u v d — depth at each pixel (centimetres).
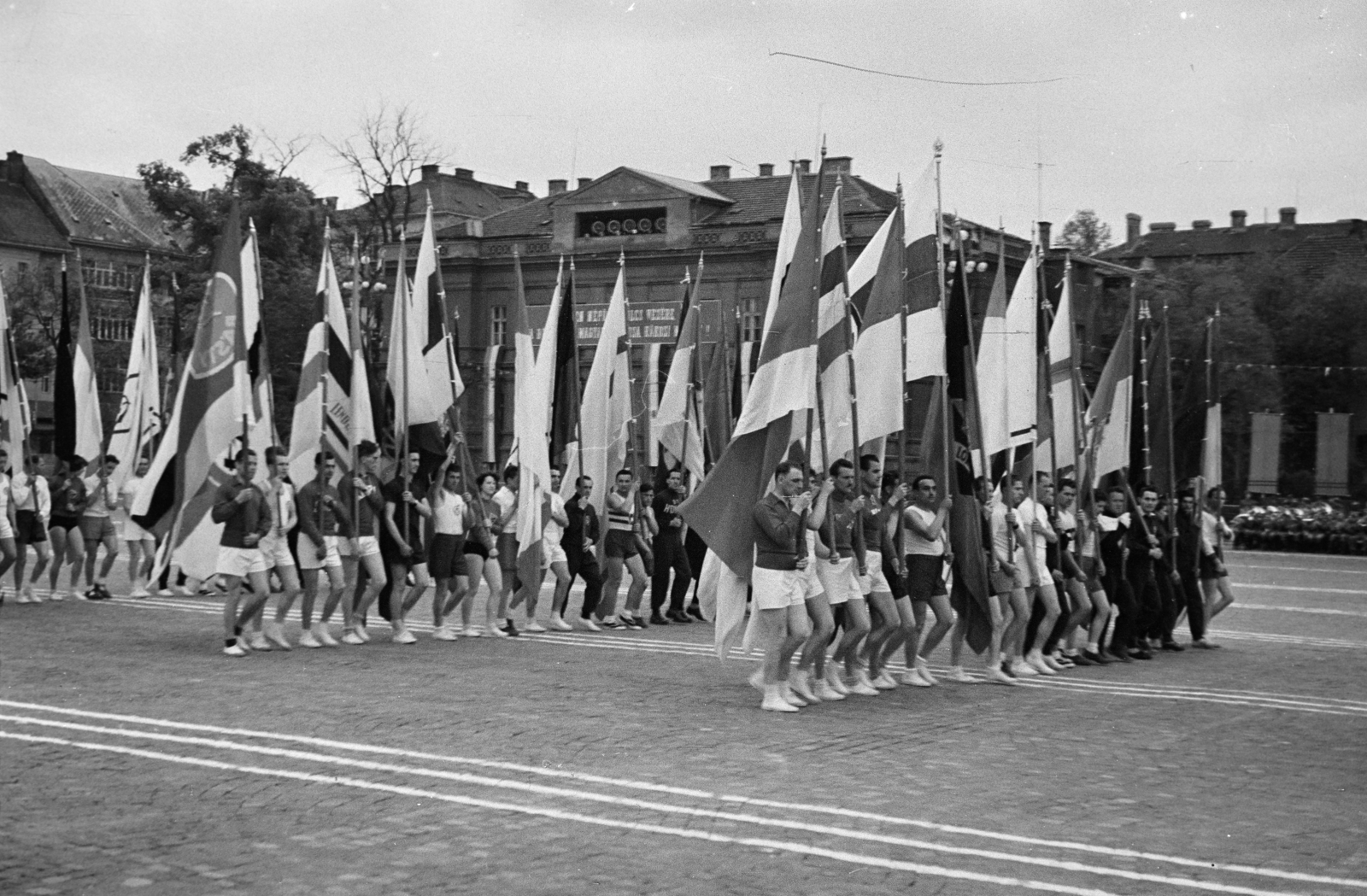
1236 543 5378
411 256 6512
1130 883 782
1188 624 2272
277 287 6222
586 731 1183
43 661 1523
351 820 869
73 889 714
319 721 1196
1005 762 1116
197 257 6631
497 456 6381
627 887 741
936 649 1911
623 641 1898
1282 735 1287
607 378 2105
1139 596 1898
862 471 1513
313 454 1727
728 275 5962
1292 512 5278
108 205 8819
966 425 1612
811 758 1104
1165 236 7525
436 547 1820
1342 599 2981
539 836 841
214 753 1057
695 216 6072
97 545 2262
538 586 1941
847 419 1505
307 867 764
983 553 1591
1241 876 805
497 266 6425
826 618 1384
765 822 891
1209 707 1448
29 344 6862
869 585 1482
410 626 1988
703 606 1459
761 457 1395
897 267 1553
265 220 6412
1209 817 948
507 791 957
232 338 1731
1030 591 1711
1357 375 5891
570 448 2131
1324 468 5697
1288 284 6016
